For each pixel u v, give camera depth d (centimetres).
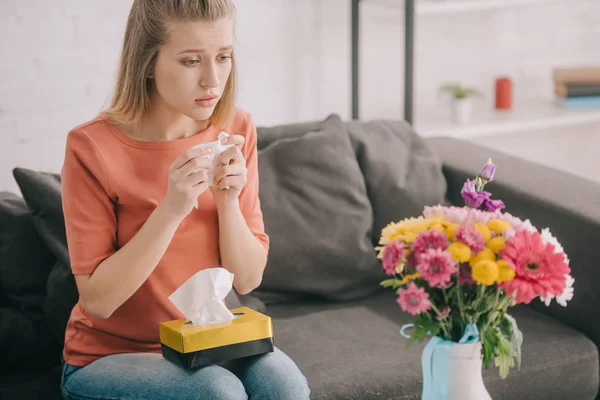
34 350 208
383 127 262
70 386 175
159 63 170
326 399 192
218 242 184
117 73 179
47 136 309
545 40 396
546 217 233
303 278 235
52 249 209
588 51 405
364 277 241
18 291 212
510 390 207
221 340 167
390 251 162
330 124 252
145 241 168
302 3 341
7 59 296
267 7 335
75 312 186
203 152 167
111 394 167
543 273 156
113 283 169
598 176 418
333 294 238
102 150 176
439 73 380
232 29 171
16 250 212
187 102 171
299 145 241
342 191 240
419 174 254
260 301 232
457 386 165
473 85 389
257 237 191
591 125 414
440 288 163
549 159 412
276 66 344
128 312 179
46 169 312
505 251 157
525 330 222
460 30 379
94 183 175
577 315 225
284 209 234
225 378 164
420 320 165
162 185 179
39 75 302
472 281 158
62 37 302
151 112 180
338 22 351
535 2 355
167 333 169
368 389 195
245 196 191
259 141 246
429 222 164
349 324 225
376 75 366
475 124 357
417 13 330
